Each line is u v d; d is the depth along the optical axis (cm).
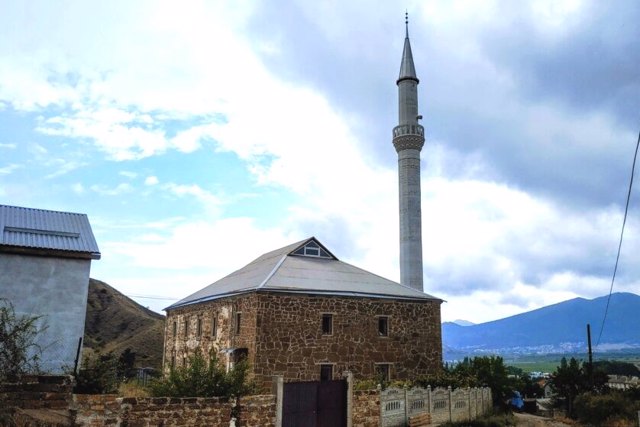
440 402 2197
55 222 1585
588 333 3828
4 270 1347
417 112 4481
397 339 2745
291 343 2448
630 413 2344
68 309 1389
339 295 2620
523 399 4138
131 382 2269
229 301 2711
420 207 4300
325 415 1722
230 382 1627
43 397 1183
